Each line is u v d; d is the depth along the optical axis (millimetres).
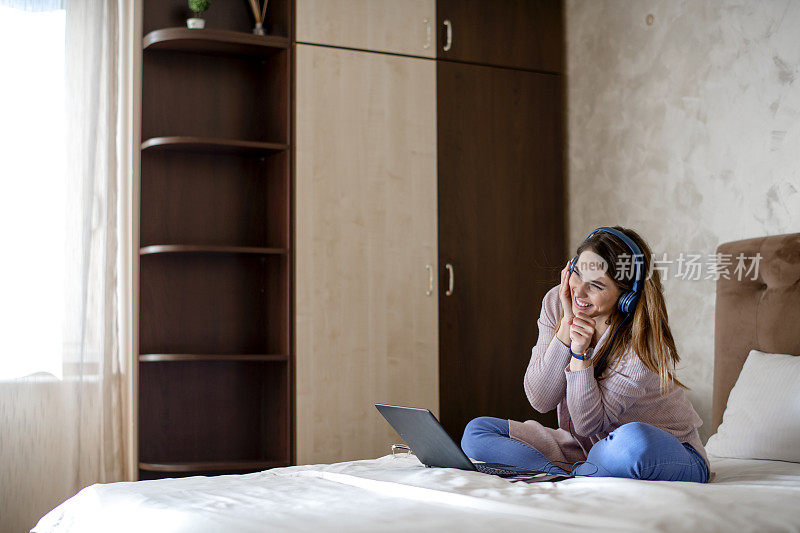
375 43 3264
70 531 1572
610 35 3408
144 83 3137
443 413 3320
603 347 1876
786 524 1229
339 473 1729
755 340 2492
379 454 3184
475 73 3465
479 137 3459
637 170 3248
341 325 3152
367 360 3188
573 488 1478
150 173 3131
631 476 1633
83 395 2973
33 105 2965
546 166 3600
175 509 1392
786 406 2188
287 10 3131
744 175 2770
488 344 3426
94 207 3025
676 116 3064
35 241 2939
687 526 1178
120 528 1382
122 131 3031
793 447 2131
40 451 2908
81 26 3031
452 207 3387
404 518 1230
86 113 3014
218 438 3193
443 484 1502
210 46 3104
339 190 3172
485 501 1318
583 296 1862
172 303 3143
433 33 3381
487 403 3406
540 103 3607
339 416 3129
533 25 3609
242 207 3268
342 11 3213
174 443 3127
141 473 3051
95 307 3006
